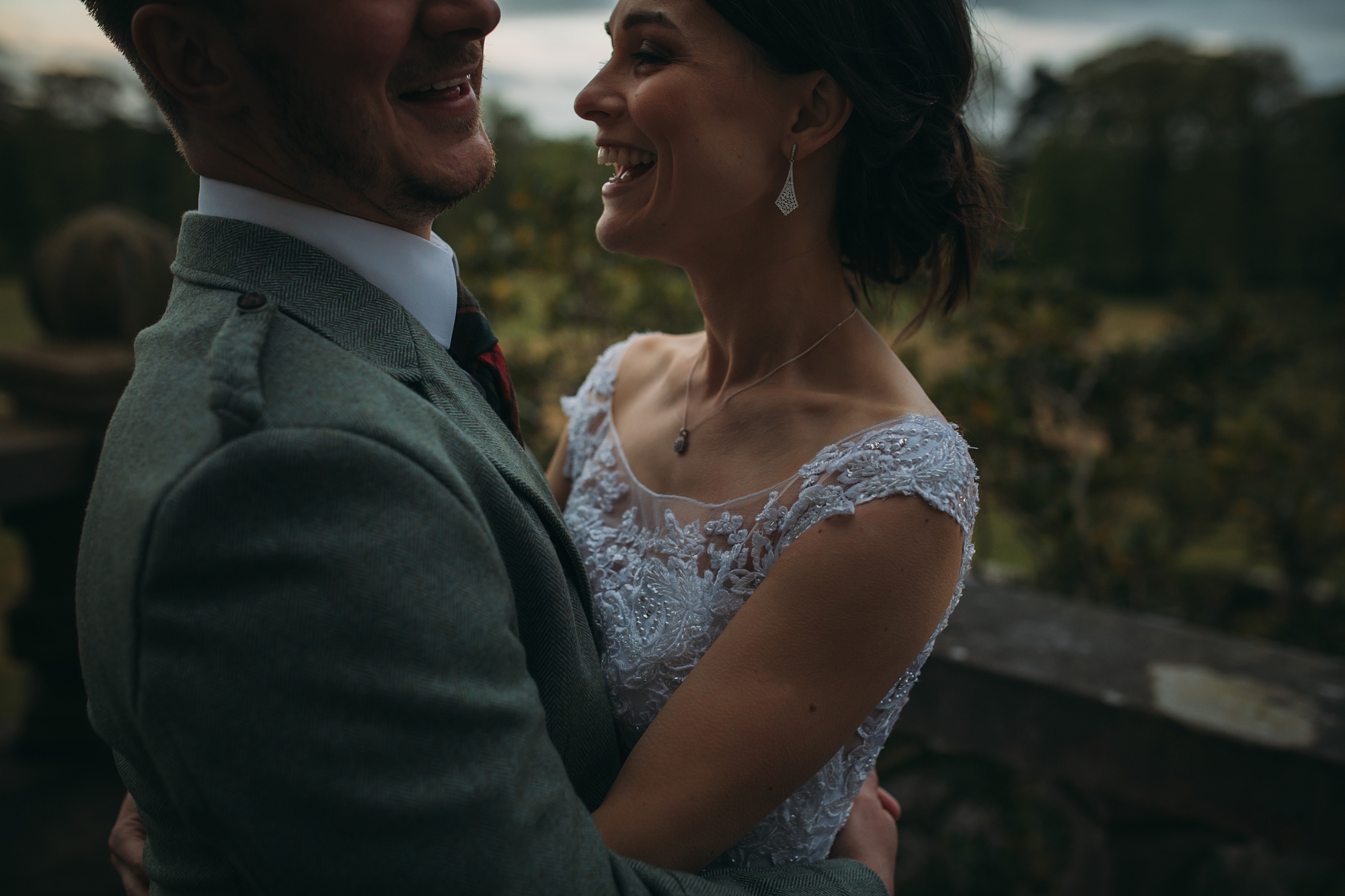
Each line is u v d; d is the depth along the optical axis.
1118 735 1.81
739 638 0.98
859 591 0.96
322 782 0.68
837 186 1.20
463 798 0.71
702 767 0.94
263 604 0.69
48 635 3.08
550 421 3.70
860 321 1.21
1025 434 3.68
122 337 3.03
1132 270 22.00
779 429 1.14
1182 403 3.85
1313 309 6.29
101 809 3.00
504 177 3.79
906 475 0.99
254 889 0.80
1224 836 1.97
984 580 2.48
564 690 0.94
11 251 7.61
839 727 0.97
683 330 3.76
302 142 0.88
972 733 1.98
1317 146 21.36
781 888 0.99
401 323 0.91
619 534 1.26
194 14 0.82
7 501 2.74
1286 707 1.81
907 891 2.90
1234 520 3.95
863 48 1.06
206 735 0.69
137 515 0.71
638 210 1.16
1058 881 2.88
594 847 0.81
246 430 0.72
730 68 1.06
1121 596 3.71
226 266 0.89
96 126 6.89
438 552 0.74
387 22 0.84
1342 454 4.49
